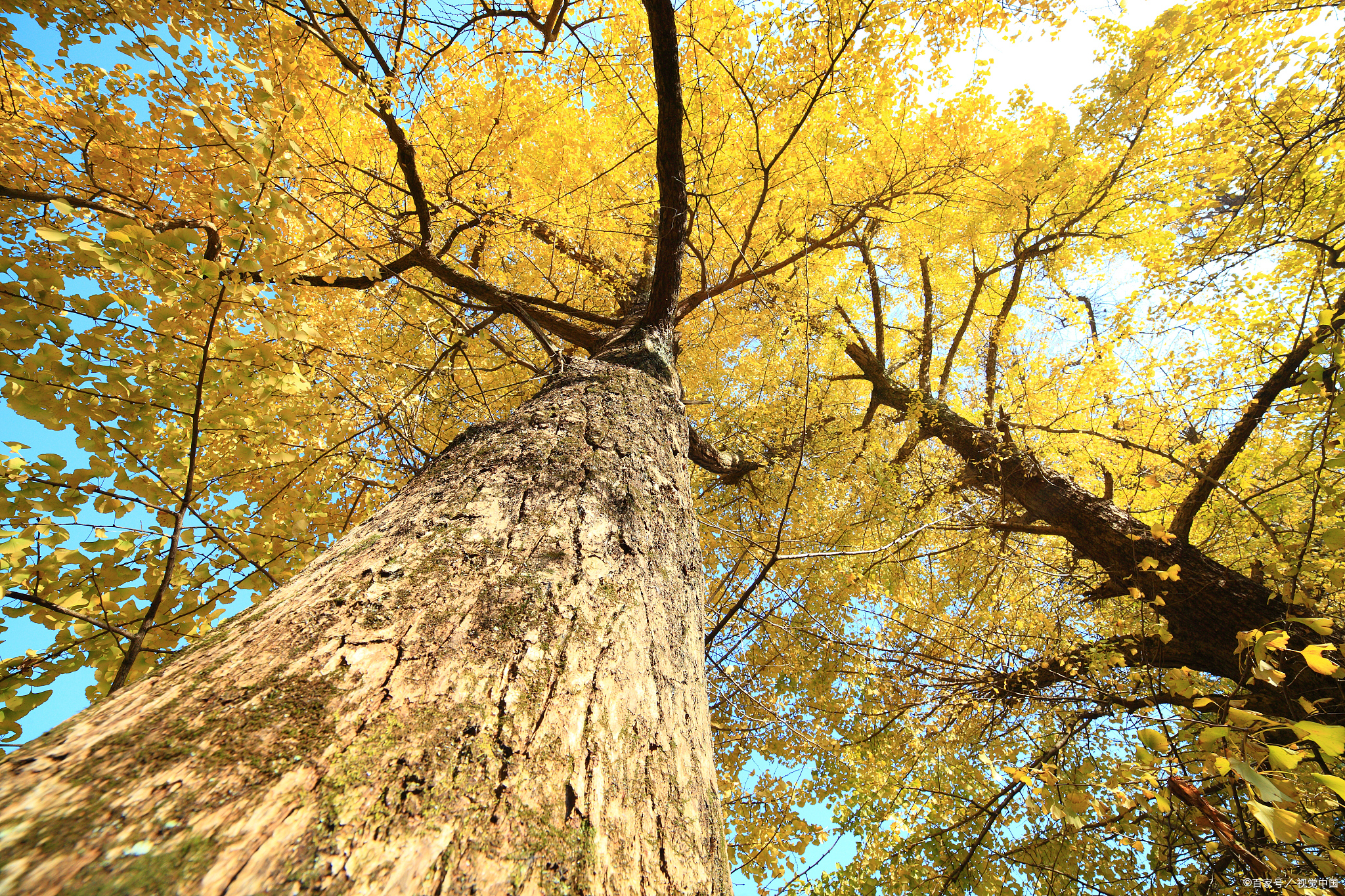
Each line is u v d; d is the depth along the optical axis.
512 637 0.90
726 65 4.11
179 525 1.75
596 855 0.65
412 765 0.64
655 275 3.39
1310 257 4.13
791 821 3.99
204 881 0.45
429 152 3.78
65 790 0.50
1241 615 3.39
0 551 1.52
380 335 3.86
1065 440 5.30
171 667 0.75
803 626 4.80
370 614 0.87
